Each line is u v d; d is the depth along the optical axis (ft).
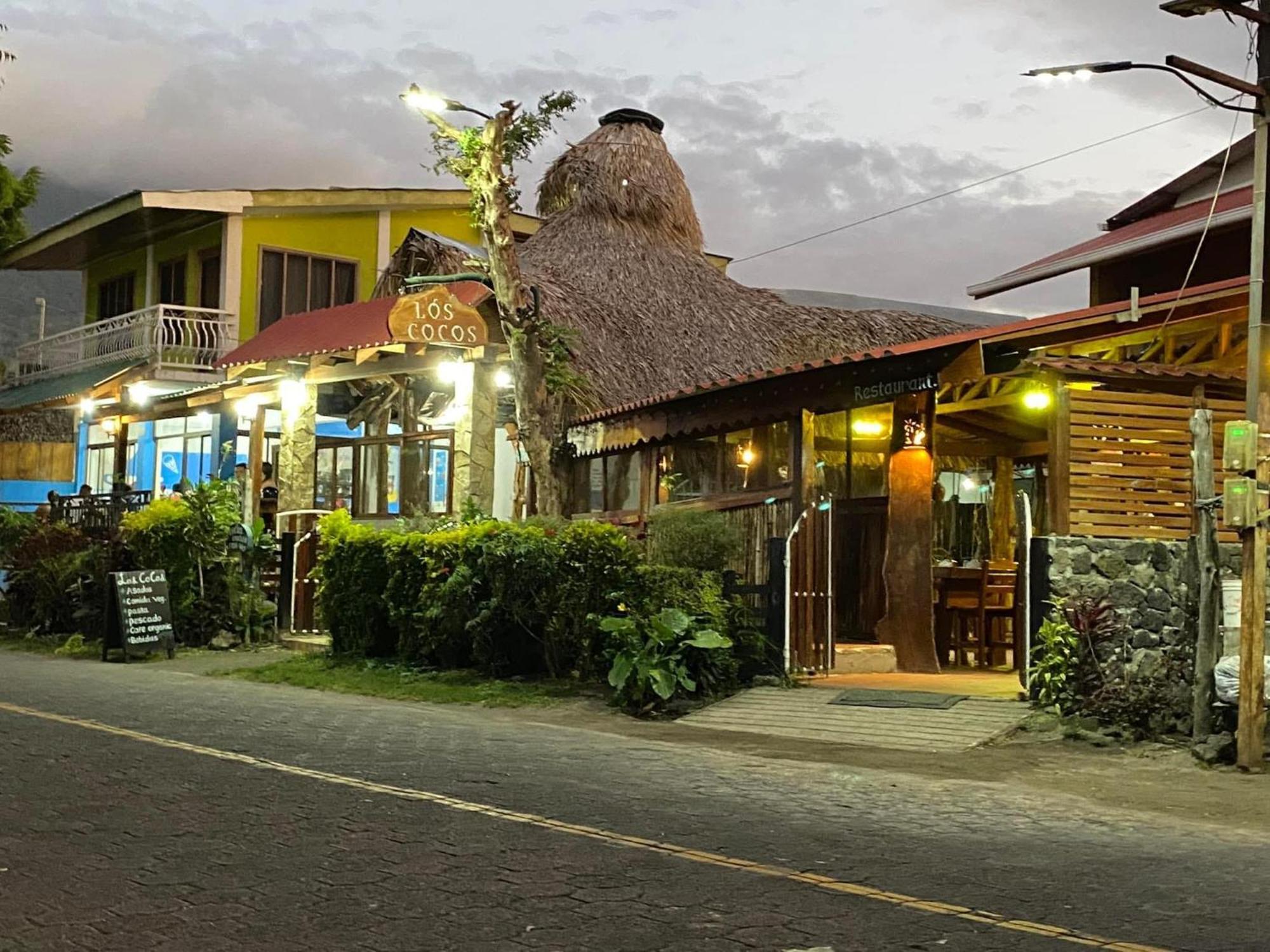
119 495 74.90
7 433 100.42
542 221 92.27
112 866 20.76
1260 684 32.04
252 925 17.87
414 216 97.81
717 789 28.86
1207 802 28.60
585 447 59.41
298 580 62.49
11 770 28.63
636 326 70.13
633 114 83.05
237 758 30.86
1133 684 36.52
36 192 112.68
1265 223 40.60
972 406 49.62
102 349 95.40
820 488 52.65
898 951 17.20
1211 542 34.65
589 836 23.62
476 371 62.95
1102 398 40.47
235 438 84.43
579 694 44.68
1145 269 63.77
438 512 66.28
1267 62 37.27
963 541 57.06
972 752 34.24
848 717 38.55
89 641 64.54
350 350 65.36
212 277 91.76
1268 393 38.68
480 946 17.17
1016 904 19.62
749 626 44.09
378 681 48.98
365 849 22.26
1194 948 17.56
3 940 16.99
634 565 45.93
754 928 18.11
